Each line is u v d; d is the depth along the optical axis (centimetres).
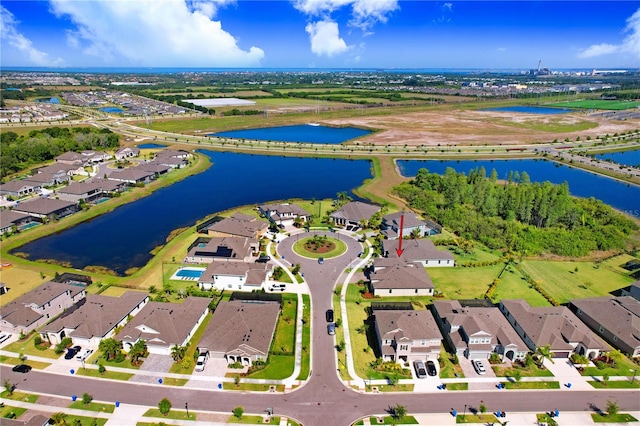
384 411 6266
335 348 7606
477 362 7181
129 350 7519
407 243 11156
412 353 7262
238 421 6062
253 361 7175
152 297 9081
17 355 7381
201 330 8056
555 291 9606
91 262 10906
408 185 17075
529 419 6150
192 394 6544
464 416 6184
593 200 14738
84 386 6688
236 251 10550
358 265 10619
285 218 13250
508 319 8375
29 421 5728
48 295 8444
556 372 7088
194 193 16675
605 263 11025
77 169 19112
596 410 6334
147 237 12500
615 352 7381
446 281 9969
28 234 12469
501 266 10750
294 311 8662
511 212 13662
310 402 6406
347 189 17288
